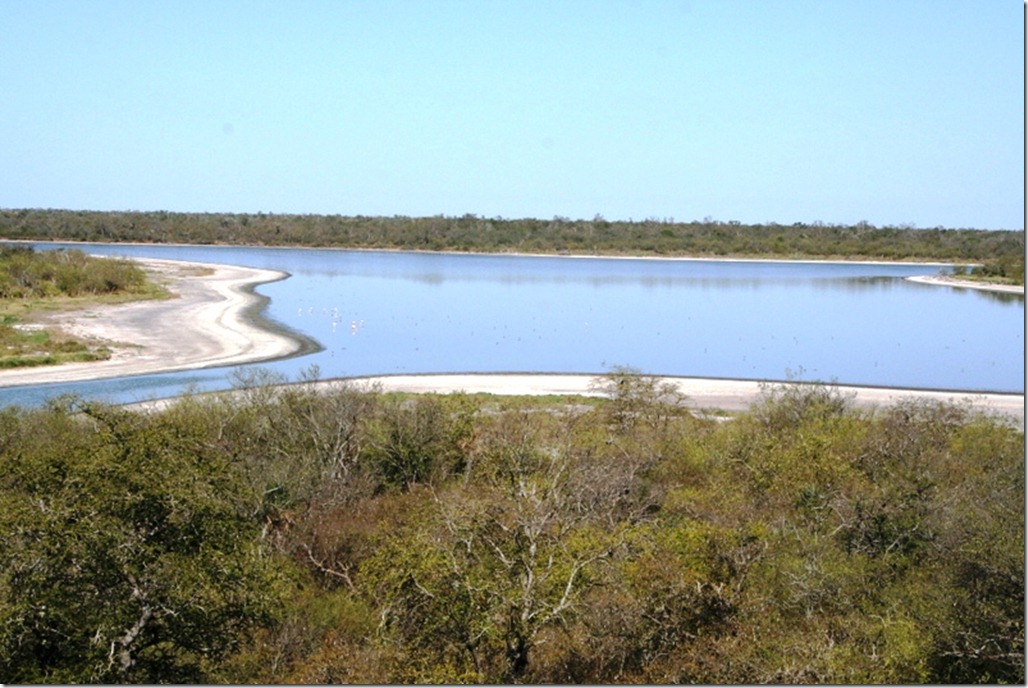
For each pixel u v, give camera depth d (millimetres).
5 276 83500
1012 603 14742
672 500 21766
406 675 13336
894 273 160250
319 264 158500
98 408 19734
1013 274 143125
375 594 15789
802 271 165125
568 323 82750
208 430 24797
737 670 13430
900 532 19812
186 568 13281
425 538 15250
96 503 13375
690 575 15531
